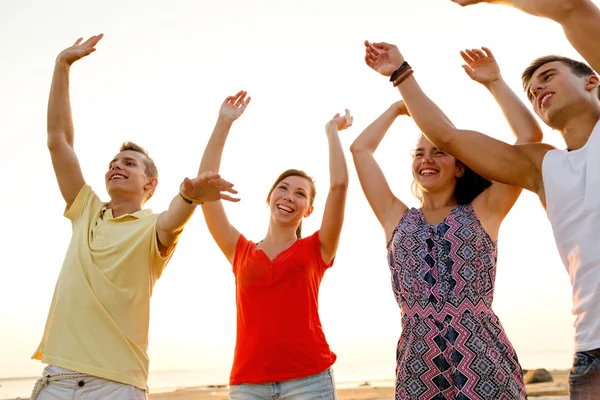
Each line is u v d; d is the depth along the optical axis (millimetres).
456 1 2633
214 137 3877
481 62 3365
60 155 3615
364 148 3439
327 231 3703
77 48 3756
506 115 3229
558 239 2359
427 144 3229
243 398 3367
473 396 2549
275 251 3811
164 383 49250
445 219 2969
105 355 2953
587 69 2592
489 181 3240
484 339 2656
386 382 37406
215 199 3049
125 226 3375
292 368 3326
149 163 3832
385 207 3264
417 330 2729
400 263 2908
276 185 4094
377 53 3166
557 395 14469
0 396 37312
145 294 3184
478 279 2783
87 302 3057
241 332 3525
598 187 2207
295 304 3473
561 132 2574
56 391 2926
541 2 2389
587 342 2131
